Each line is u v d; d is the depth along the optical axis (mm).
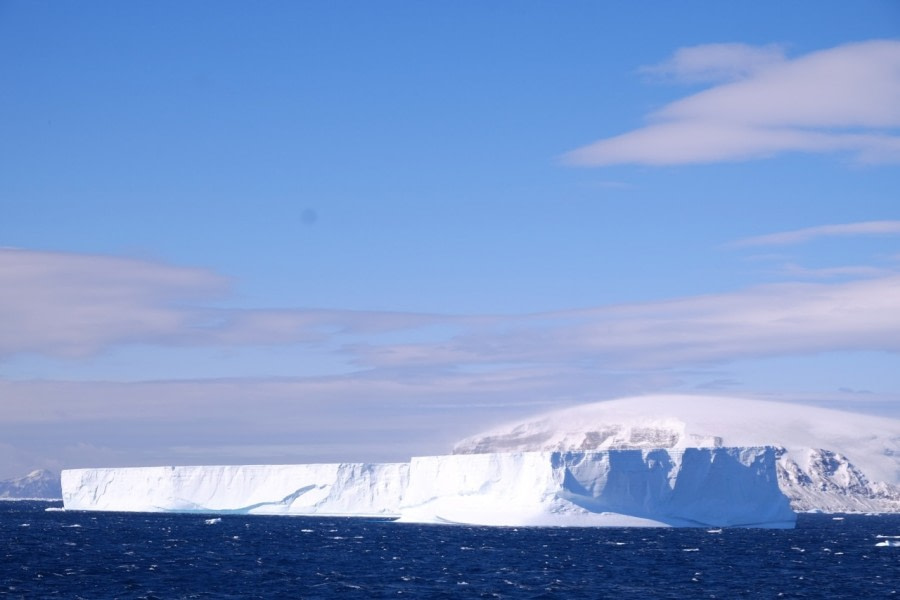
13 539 147125
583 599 81125
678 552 126188
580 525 151000
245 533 164125
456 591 85625
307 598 81062
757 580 94562
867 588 88500
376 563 110375
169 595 82188
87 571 99625
